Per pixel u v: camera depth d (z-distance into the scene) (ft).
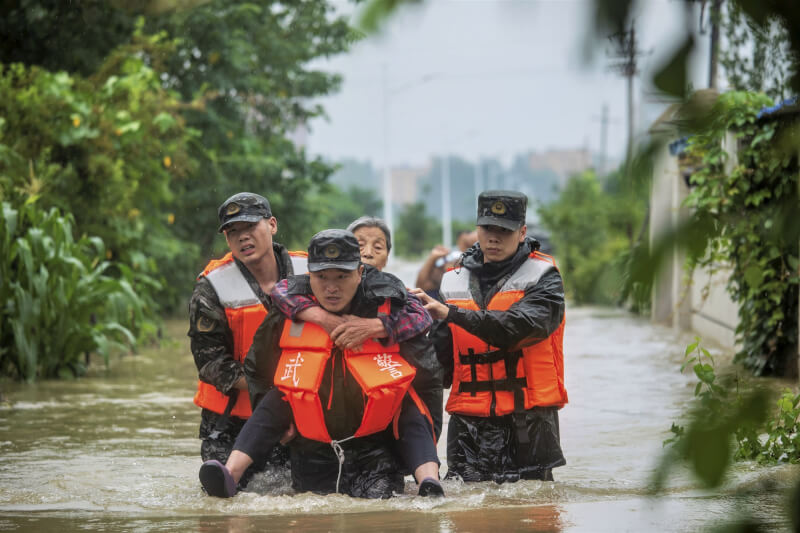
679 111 4.88
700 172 46.62
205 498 27.02
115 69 84.07
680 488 6.29
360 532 21.66
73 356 59.72
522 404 29.25
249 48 116.37
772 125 5.71
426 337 28.04
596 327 93.56
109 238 77.82
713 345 74.79
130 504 26.45
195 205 113.70
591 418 42.73
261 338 27.66
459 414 30.04
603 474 30.63
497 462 29.43
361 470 27.45
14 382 56.80
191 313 29.96
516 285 29.17
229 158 117.08
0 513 25.21
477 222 29.53
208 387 29.99
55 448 36.32
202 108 87.35
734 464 5.64
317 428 26.91
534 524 21.95
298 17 128.16
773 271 49.70
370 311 26.94
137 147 77.97
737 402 5.73
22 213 60.85
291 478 28.99
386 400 26.27
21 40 85.71
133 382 57.06
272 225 30.48
